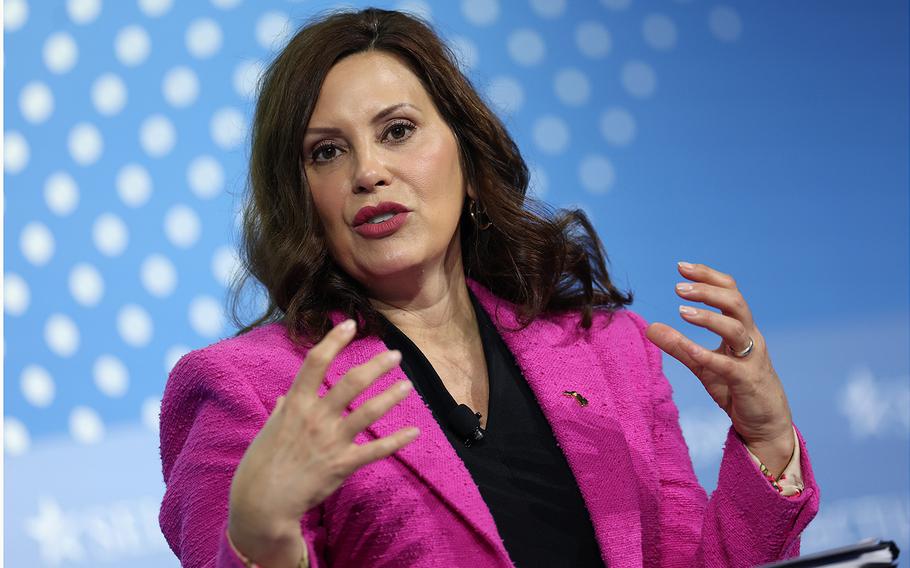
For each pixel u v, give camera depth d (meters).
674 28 8.80
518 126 8.24
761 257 8.82
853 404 8.89
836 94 9.15
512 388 4.66
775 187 8.92
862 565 3.18
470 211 4.97
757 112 8.94
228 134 7.81
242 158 7.80
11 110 7.52
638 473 4.66
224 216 7.79
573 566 4.32
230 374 4.26
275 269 4.58
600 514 4.38
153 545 7.54
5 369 7.41
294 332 4.47
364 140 4.45
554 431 4.53
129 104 7.70
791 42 9.09
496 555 4.06
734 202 8.80
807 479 4.32
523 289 4.99
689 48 8.83
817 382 8.84
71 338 7.54
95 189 7.62
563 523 4.37
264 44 7.89
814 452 8.77
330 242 4.57
